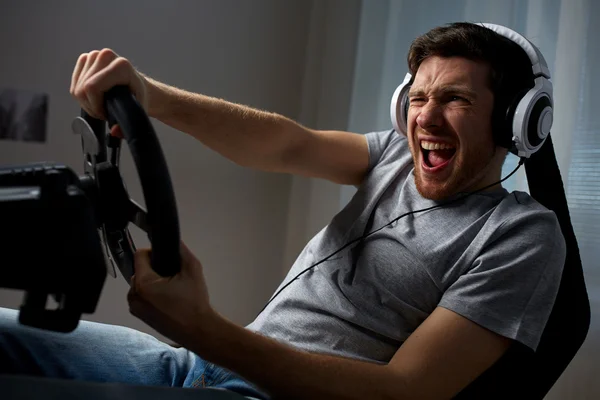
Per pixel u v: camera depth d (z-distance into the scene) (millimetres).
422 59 1140
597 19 1418
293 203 2404
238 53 2271
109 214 788
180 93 1170
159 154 731
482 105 1063
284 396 872
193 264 806
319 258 1192
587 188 1416
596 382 1358
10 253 623
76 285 652
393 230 1117
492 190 1126
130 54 2078
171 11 2137
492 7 1698
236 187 2305
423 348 922
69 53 1984
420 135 1114
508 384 959
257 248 2367
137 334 1133
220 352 840
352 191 2156
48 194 646
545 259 985
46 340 988
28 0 1910
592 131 1409
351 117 2203
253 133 1224
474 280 968
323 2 2375
